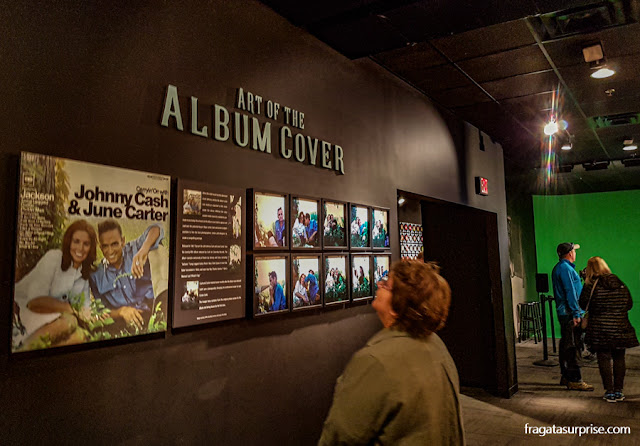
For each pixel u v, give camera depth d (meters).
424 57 3.76
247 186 2.49
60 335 1.64
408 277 1.45
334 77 3.27
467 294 5.69
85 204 1.75
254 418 2.42
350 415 1.26
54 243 1.65
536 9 2.82
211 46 2.36
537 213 9.74
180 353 2.09
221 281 2.27
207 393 2.19
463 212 5.80
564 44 3.62
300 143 2.88
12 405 1.53
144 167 2.00
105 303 1.79
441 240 5.93
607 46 3.68
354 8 2.78
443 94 4.56
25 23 1.65
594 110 5.18
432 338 1.44
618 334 4.79
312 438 2.80
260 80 2.64
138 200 1.93
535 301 9.46
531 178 9.09
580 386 5.34
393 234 3.78
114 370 1.82
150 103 2.05
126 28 1.98
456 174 5.02
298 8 2.77
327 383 2.96
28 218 1.58
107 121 1.87
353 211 3.27
